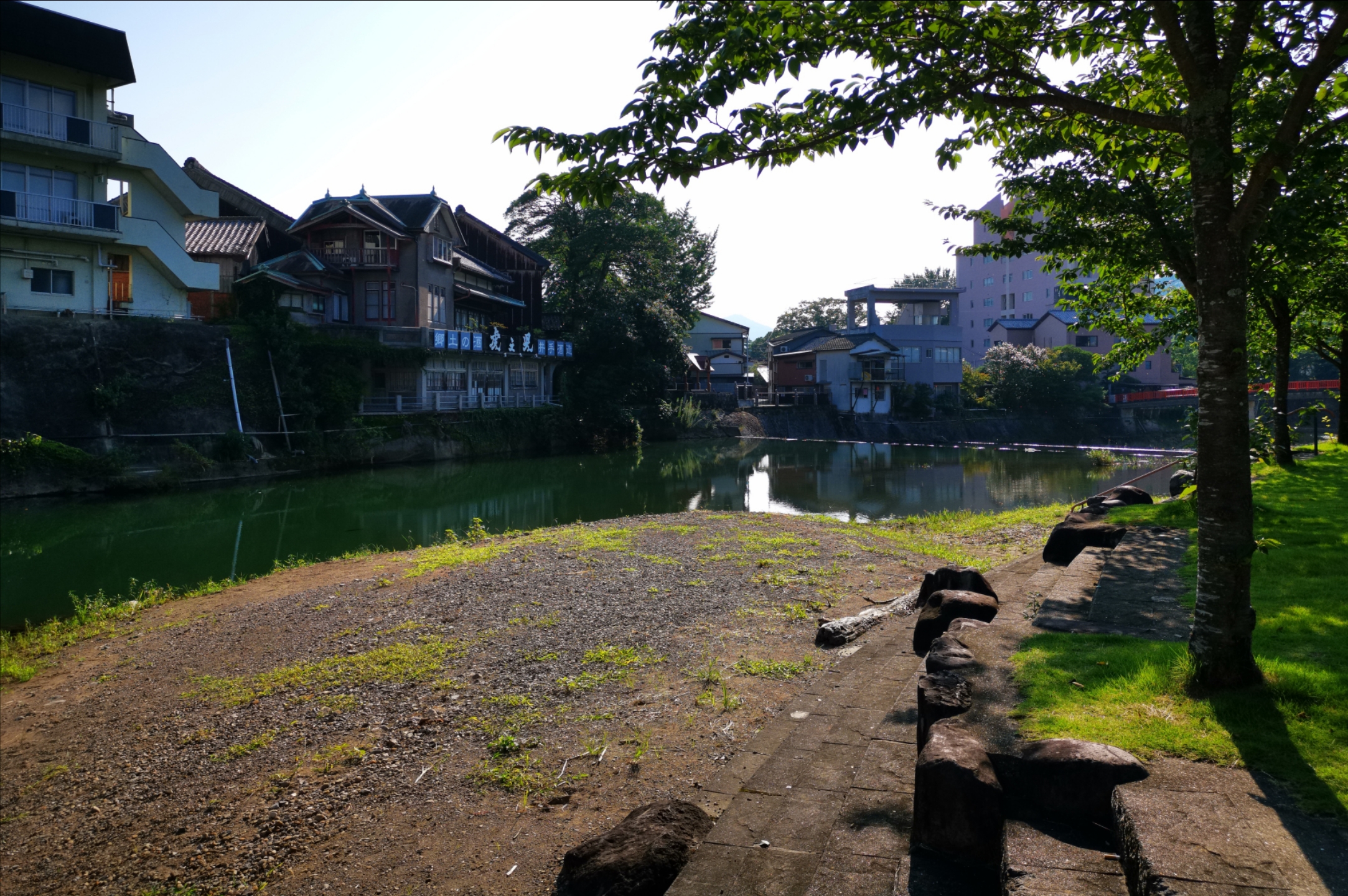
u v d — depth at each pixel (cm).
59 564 1714
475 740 706
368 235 4094
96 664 1070
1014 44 575
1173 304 1487
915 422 5766
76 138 2770
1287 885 270
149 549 1859
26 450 2500
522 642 968
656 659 873
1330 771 344
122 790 698
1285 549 766
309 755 715
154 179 3122
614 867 421
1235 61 448
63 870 584
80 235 2809
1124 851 312
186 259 3186
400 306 4153
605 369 5097
